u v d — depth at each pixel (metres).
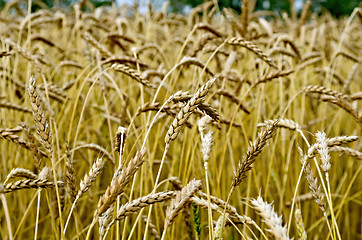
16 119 2.49
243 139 2.64
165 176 2.63
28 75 2.41
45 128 1.06
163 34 4.82
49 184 1.07
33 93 1.05
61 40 4.32
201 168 2.18
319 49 3.96
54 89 2.13
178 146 2.38
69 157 1.24
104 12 6.31
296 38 4.12
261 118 2.50
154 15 5.39
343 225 2.80
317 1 18.61
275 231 0.76
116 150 1.13
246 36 2.41
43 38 2.94
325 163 1.11
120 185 0.87
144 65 1.91
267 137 1.07
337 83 3.37
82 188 1.03
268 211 0.78
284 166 2.34
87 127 2.45
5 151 2.32
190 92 2.20
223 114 2.54
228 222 1.21
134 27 4.71
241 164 1.10
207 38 2.13
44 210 2.44
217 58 2.62
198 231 1.30
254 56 3.01
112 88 2.67
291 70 1.81
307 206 2.40
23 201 2.31
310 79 3.67
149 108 1.31
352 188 2.90
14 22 4.70
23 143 1.21
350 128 3.28
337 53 2.98
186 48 3.14
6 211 0.84
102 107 2.72
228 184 2.45
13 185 1.03
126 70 1.51
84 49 2.83
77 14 3.65
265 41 3.30
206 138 1.10
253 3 5.32
